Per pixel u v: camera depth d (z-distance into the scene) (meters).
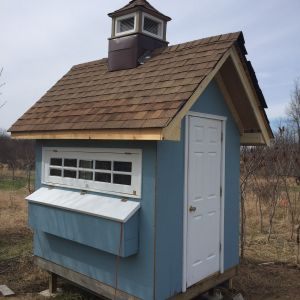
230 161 5.79
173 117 4.01
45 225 5.50
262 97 5.47
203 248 5.27
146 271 4.50
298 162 10.27
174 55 5.42
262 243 8.91
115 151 4.86
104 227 4.59
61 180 5.74
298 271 7.09
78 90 6.11
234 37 4.90
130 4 6.04
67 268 5.59
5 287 6.13
